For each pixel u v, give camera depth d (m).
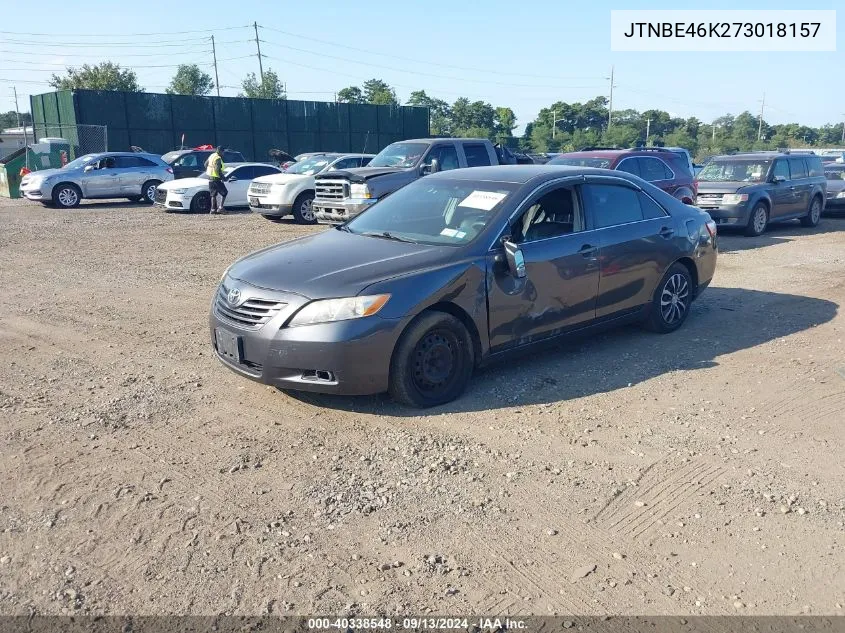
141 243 13.61
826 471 4.45
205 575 3.40
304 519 3.87
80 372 6.11
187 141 36.22
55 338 7.11
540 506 4.02
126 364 6.31
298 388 5.03
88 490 4.15
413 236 5.88
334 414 5.22
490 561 3.53
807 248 13.28
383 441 4.80
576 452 4.67
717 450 4.72
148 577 3.38
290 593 3.28
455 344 5.39
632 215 6.78
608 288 6.43
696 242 7.32
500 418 5.18
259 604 3.21
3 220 17.62
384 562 3.51
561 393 5.68
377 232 6.09
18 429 4.95
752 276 10.48
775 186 15.38
